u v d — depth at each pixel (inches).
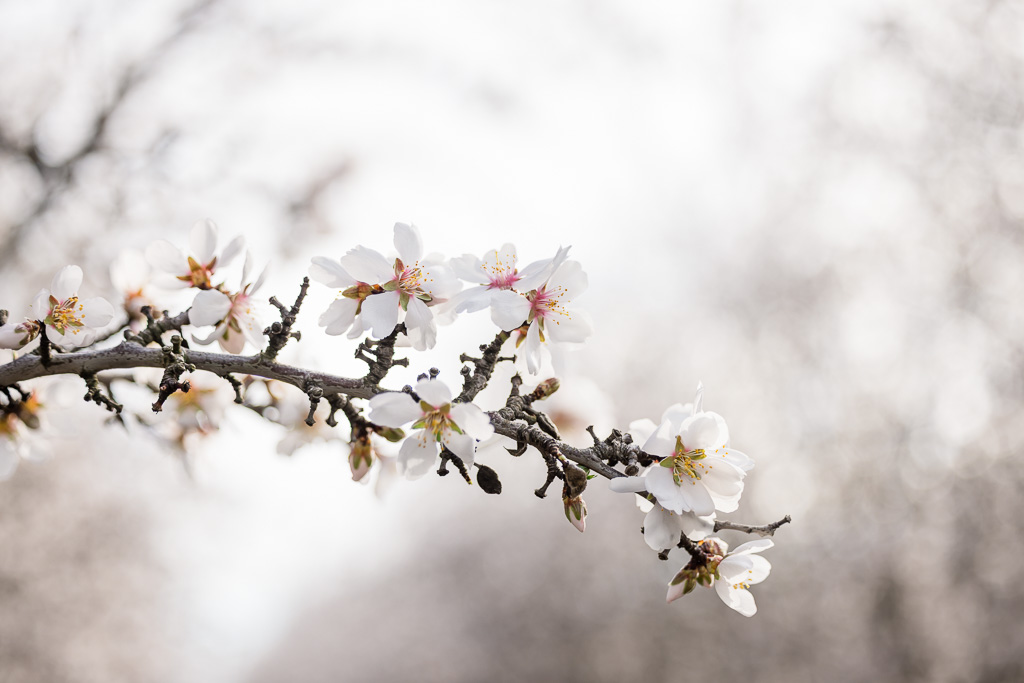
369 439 69.6
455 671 828.6
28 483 432.1
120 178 237.1
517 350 71.2
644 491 64.2
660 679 625.9
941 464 495.5
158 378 88.7
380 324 65.1
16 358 70.6
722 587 66.6
